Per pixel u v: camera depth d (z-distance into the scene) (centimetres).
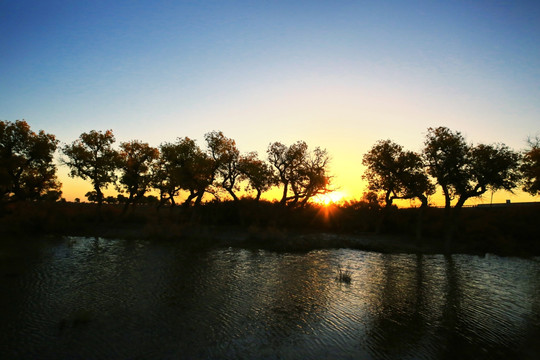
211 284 1580
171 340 954
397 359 895
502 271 2167
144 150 4519
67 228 3556
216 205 4716
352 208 4750
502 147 3061
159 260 2128
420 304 1388
